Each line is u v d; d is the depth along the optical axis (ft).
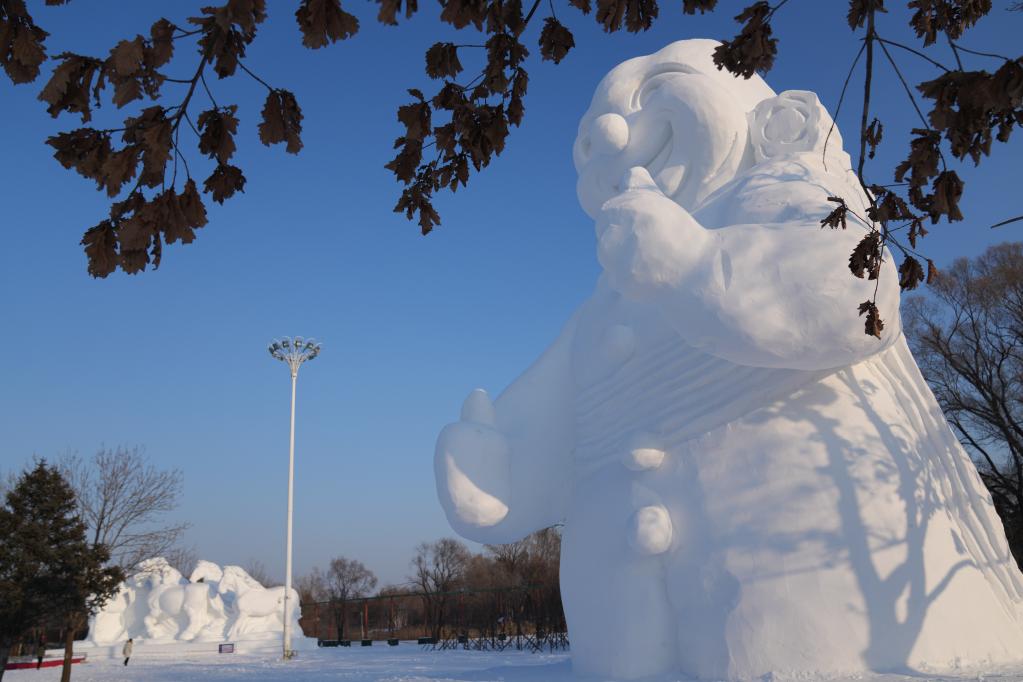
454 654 84.53
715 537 22.49
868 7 11.45
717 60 11.93
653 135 28.14
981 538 24.52
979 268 81.15
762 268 20.67
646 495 24.18
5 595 56.44
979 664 21.02
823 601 20.90
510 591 114.42
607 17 11.05
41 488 60.54
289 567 87.61
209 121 9.37
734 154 26.86
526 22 10.82
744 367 23.58
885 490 22.02
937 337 79.66
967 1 13.02
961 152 12.14
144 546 66.95
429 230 12.71
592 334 27.96
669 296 21.57
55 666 85.56
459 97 11.35
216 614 111.14
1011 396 77.71
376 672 50.01
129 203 9.57
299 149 9.50
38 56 8.62
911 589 21.27
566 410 28.94
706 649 21.86
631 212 21.99
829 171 25.30
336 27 8.61
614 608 23.99
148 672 69.97
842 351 20.65
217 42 8.69
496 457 27.61
